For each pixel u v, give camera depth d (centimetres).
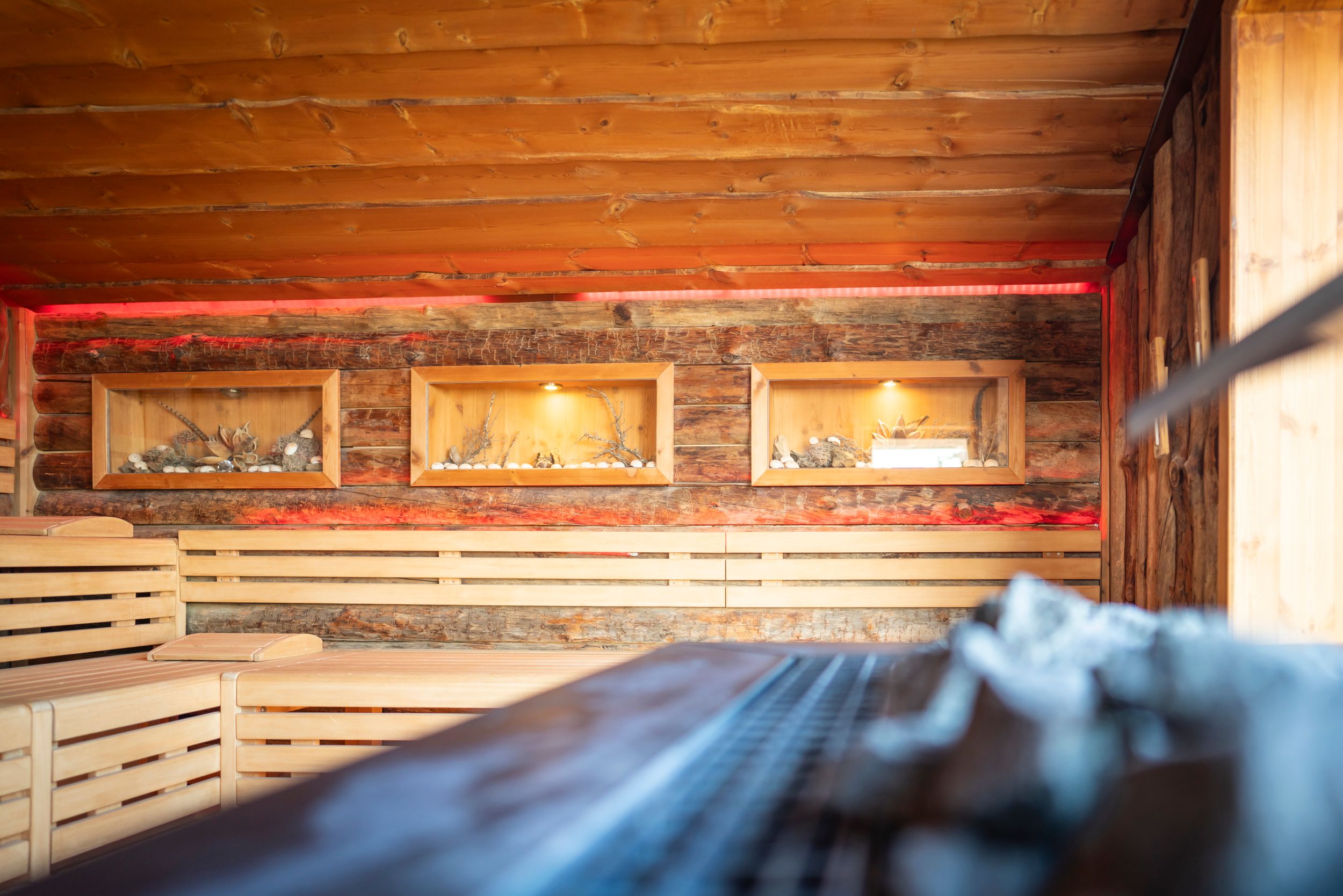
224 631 414
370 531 411
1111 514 376
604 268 402
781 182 350
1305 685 35
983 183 346
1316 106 237
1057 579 385
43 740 241
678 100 317
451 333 421
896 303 402
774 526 402
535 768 45
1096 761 35
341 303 436
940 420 416
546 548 403
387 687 297
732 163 342
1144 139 321
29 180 362
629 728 57
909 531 391
